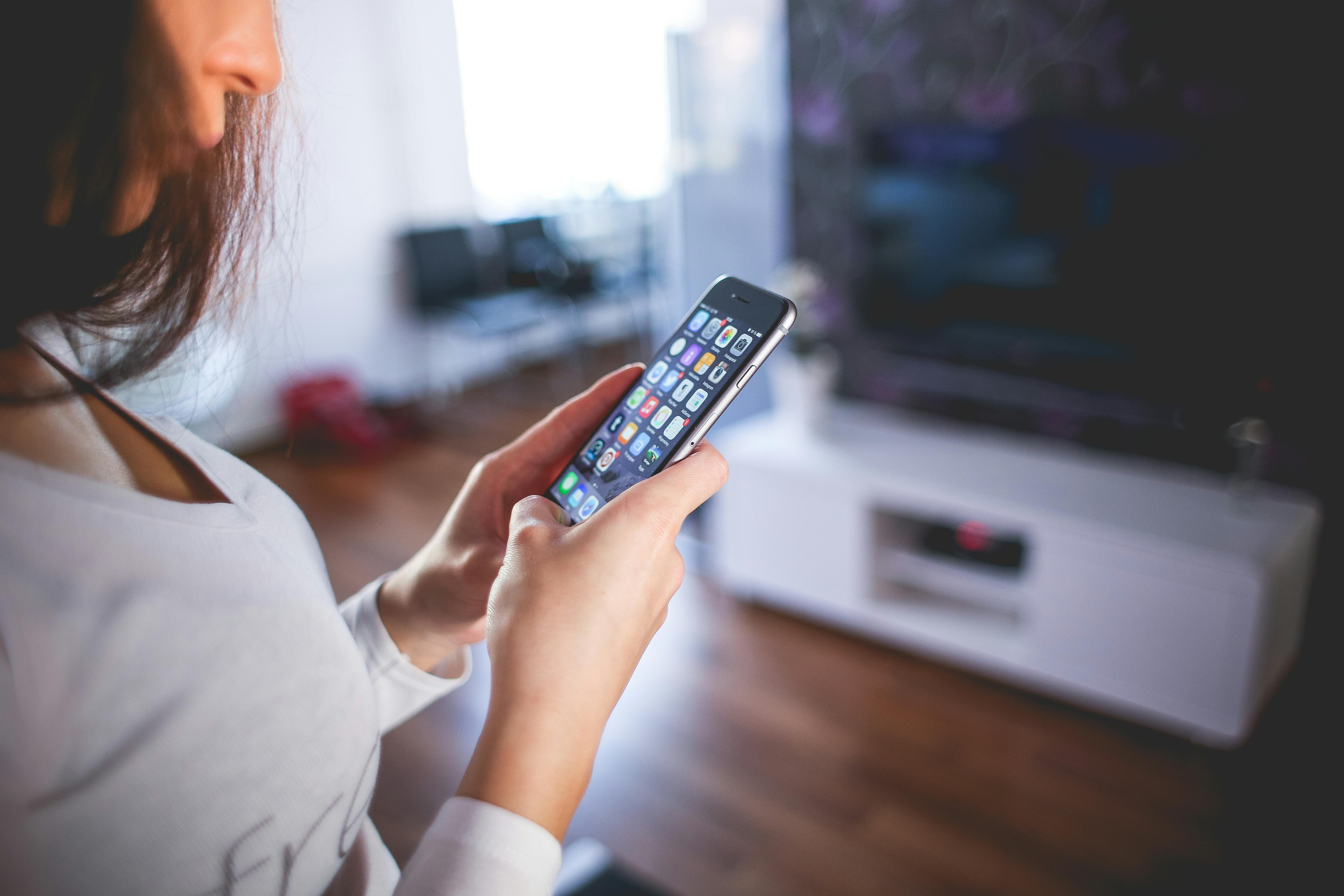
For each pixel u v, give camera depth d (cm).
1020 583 214
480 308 441
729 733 204
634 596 34
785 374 255
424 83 449
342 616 49
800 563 245
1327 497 199
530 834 30
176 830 27
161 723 27
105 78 25
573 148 548
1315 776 182
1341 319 185
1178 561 182
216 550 30
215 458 39
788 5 257
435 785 188
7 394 28
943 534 235
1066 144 209
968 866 166
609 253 571
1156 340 209
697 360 56
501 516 54
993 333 236
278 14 39
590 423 57
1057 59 213
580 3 523
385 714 50
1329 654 207
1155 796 180
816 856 170
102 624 26
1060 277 219
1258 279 191
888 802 182
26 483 26
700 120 266
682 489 35
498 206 508
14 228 26
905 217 244
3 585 25
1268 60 182
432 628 49
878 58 244
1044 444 243
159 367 35
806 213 273
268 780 29
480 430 420
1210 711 186
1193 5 190
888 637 239
